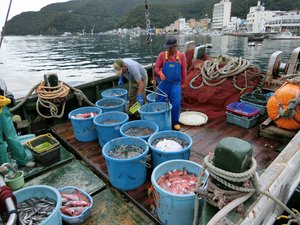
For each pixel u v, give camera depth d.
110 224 2.32
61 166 3.22
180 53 3.78
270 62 4.79
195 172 2.43
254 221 1.60
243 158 1.45
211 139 3.74
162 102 3.89
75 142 3.83
